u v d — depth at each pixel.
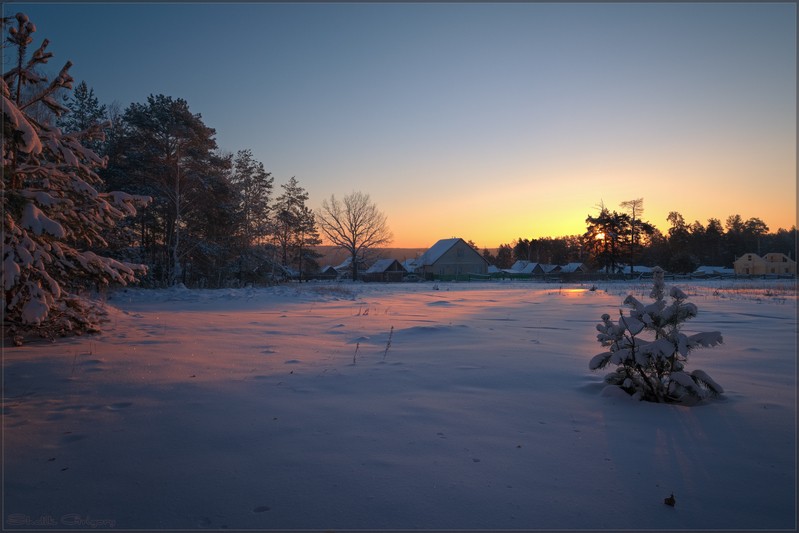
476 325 11.22
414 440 3.68
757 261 85.00
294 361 6.72
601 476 3.09
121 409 4.41
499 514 2.60
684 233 100.06
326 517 2.56
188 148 32.28
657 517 2.58
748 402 4.75
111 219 8.62
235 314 13.59
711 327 10.56
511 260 126.94
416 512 2.61
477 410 4.47
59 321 7.87
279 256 50.97
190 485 2.92
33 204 6.87
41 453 3.39
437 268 73.31
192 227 34.91
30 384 5.18
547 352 7.51
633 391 4.96
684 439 3.75
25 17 7.38
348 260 71.69
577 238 119.31
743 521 2.55
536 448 3.54
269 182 46.22
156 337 8.53
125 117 30.25
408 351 7.61
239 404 4.61
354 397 4.89
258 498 2.77
